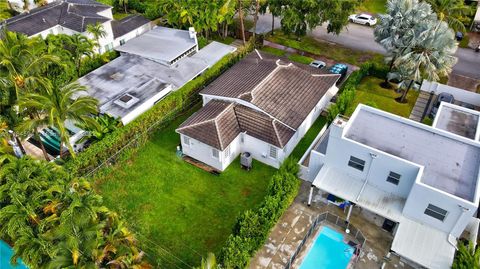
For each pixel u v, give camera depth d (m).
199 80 45.38
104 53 50.31
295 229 32.22
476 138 32.16
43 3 60.69
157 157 39.03
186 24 55.97
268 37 59.12
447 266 26.30
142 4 66.75
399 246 27.61
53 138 40.44
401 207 30.14
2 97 32.62
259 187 35.88
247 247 27.89
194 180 36.69
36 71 34.00
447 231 28.31
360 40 57.88
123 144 38.28
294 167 33.69
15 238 26.98
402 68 41.22
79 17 52.47
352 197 30.83
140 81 44.12
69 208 25.53
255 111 38.00
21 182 27.66
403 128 32.47
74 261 23.80
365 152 30.12
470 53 54.19
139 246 30.80
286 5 52.22
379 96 46.91
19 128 32.00
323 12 50.44
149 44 50.59
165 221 33.03
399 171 29.38
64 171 30.23
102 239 25.39
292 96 39.75
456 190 27.28
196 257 30.30
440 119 35.69
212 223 32.84
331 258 30.05
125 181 36.50
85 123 34.00
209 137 35.97
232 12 54.22
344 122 30.77
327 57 54.12
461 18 50.00
